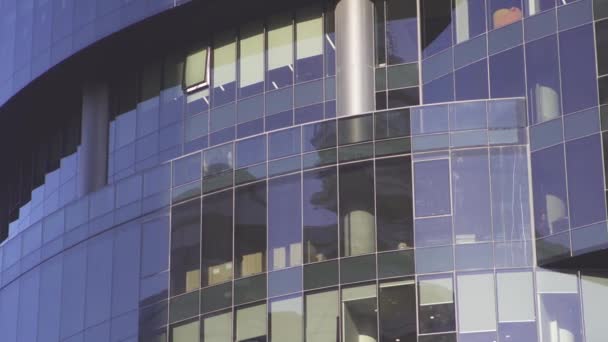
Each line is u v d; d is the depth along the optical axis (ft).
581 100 222.69
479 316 219.41
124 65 272.31
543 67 227.20
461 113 229.86
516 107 228.02
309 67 249.55
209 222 243.19
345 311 226.38
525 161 225.35
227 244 239.71
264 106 251.39
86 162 270.87
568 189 220.23
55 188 280.51
